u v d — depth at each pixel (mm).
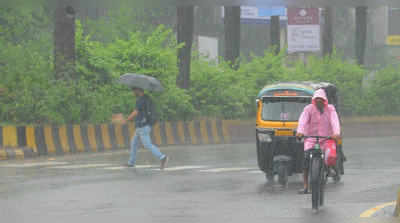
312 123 24406
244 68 68500
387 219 20688
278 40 81688
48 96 46969
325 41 77062
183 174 33844
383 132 68375
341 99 71750
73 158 41719
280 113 31688
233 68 68500
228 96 62000
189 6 59094
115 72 52875
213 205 24094
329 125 24312
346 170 36312
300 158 31109
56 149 44281
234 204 24359
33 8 65125
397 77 74812
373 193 27516
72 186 28812
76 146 45812
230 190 28156
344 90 72062
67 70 49719
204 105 60688
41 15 69438
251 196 26484
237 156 44094
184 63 59344
